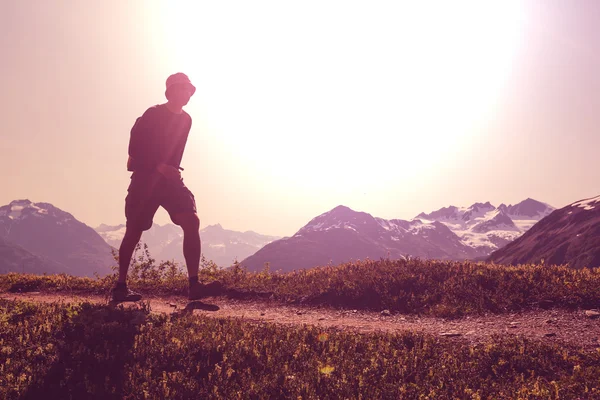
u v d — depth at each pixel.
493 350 5.85
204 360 5.36
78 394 4.56
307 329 6.93
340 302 10.14
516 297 8.95
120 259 7.49
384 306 9.70
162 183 7.14
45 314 6.65
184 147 7.43
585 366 5.39
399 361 5.59
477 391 4.79
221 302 10.67
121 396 4.54
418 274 10.95
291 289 11.00
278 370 5.20
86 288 11.73
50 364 5.05
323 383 4.91
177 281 12.09
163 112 7.02
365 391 4.74
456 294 9.68
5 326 5.99
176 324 6.55
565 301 8.50
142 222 7.29
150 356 5.34
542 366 5.49
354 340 6.34
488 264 11.80
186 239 7.45
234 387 4.79
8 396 4.41
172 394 4.54
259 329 6.76
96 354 5.28
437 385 5.04
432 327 7.75
